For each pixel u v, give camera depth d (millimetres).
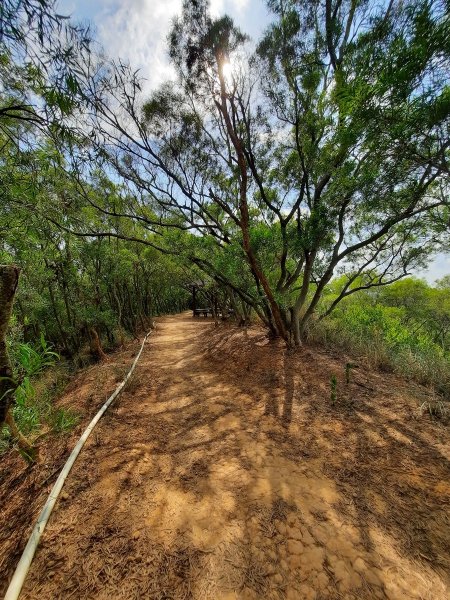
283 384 4340
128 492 2268
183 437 3180
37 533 1790
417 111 2168
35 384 5090
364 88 2379
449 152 2629
